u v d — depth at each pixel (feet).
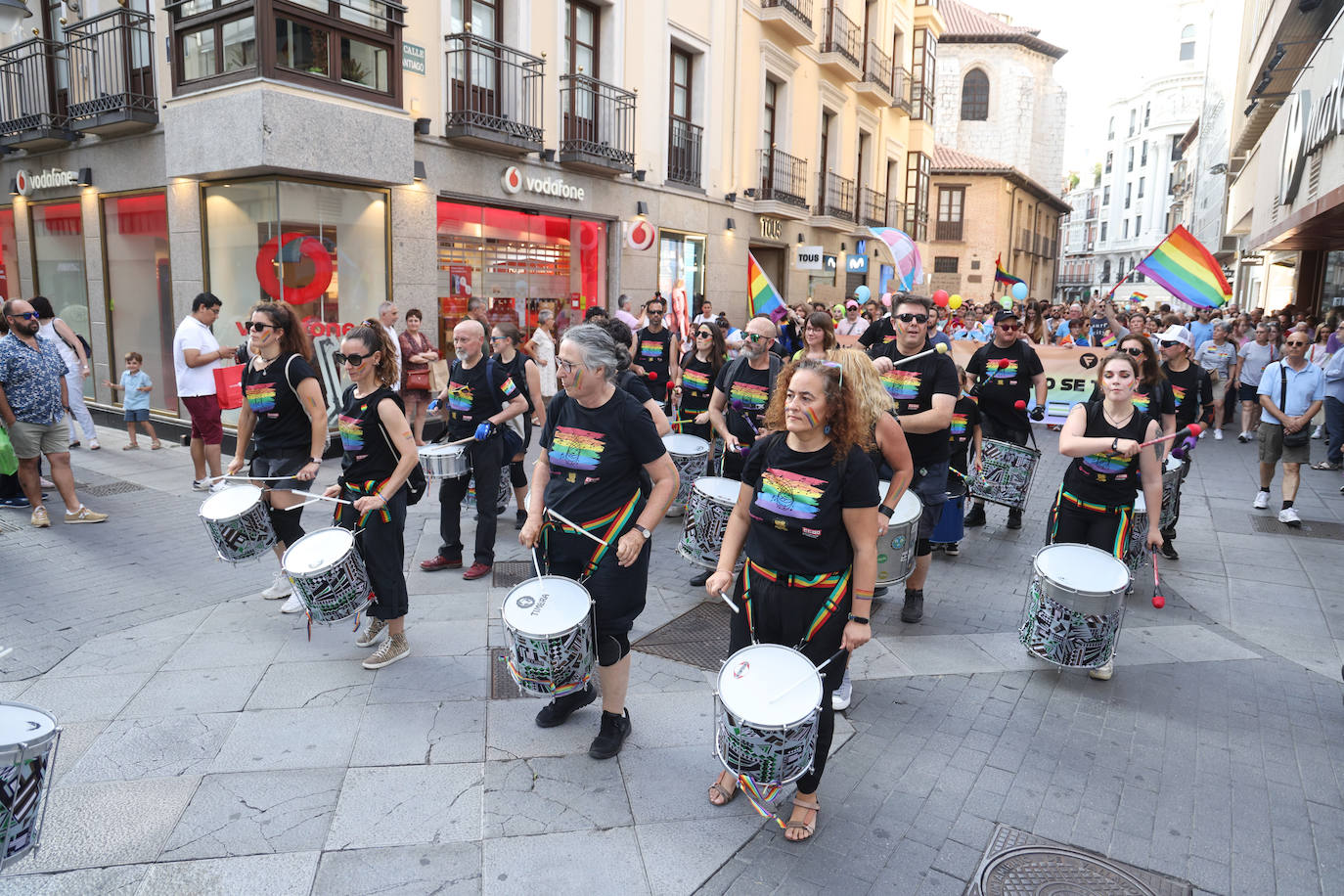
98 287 39.65
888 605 18.95
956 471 18.57
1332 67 36.96
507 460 21.18
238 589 19.16
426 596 18.89
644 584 12.41
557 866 10.12
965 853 10.54
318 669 15.10
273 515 17.30
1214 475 33.35
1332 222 42.22
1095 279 265.34
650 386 32.04
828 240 74.84
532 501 12.52
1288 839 10.92
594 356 11.73
